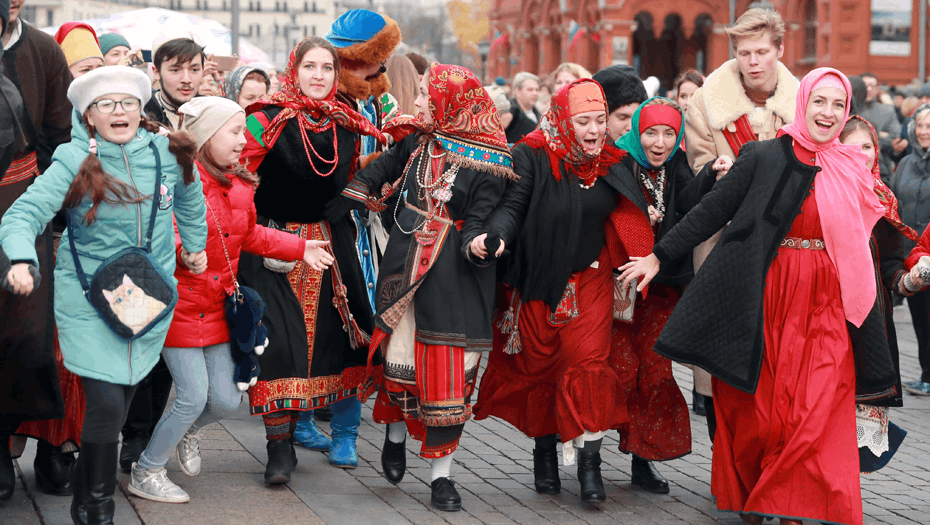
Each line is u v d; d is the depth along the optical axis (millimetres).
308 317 4887
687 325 4488
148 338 3963
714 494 4574
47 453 4527
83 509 3957
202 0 109312
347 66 5324
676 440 5074
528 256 4730
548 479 5043
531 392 4926
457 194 4625
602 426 4676
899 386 4539
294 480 4965
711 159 5145
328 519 4387
